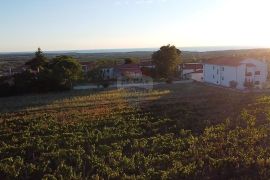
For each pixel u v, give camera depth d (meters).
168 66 89.06
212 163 26.61
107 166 26.78
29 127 39.88
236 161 26.92
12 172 26.00
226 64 74.44
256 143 31.77
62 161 27.69
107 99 58.03
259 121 39.75
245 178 24.20
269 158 27.28
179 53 98.50
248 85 70.81
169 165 27.03
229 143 31.27
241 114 42.59
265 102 50.59
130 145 31.88
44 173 26.28
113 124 39.75
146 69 92.19
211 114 44.25
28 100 61.38
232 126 37.72
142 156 28.50
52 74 72.00
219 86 74.06
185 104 51.78
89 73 91.19
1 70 129.75
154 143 31.75
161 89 69.25
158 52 90.12
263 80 73.38
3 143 33.47
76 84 80.38
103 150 30.31
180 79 87.56
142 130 36.84
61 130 37.81
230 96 58.09
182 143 31.56
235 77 71.75
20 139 34.81
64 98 61.22
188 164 26.94
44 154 29.55
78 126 39.16
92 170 26.34
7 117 47.16
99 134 34.81
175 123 39.81
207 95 60.03
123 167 26.62
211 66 80.38
